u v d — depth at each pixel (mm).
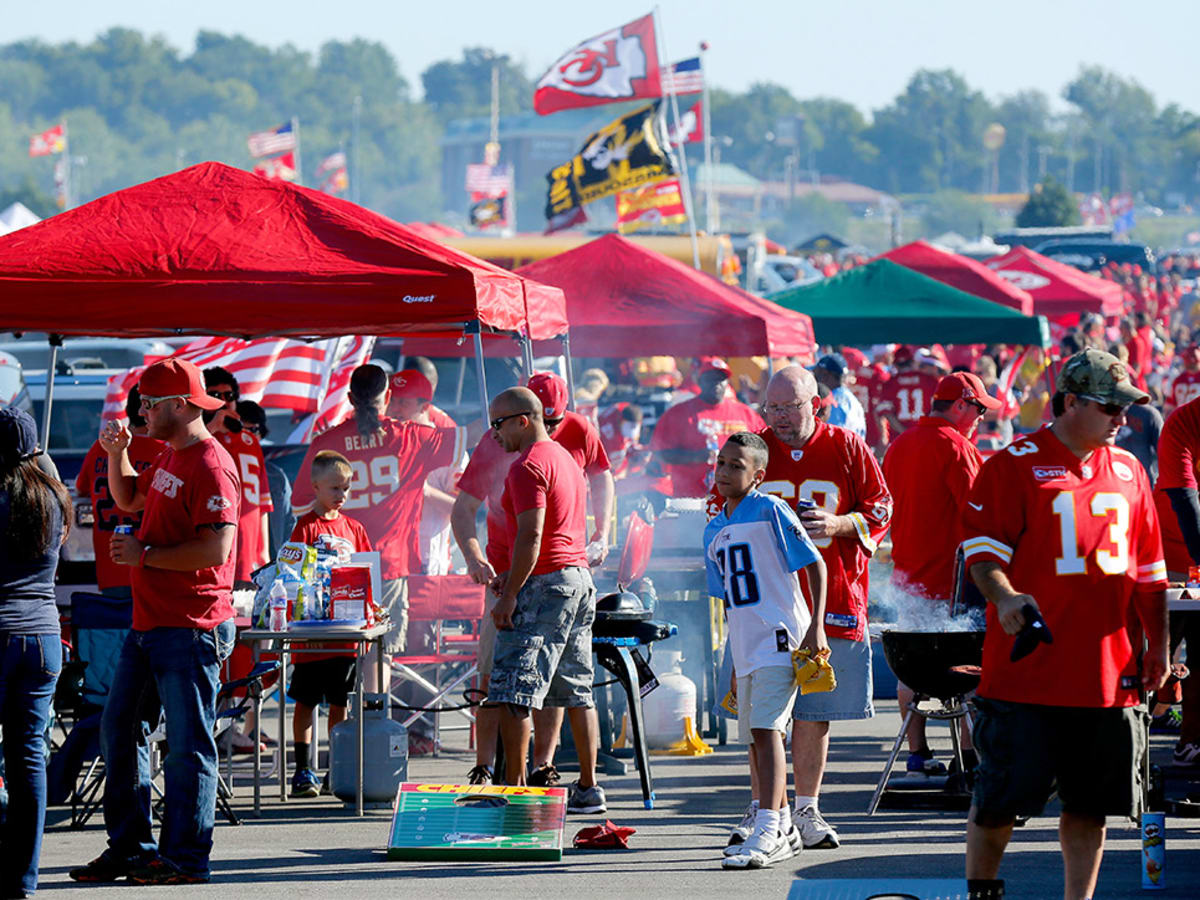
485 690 31078
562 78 68688
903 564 31859
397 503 34688
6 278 30656
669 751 36594
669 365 86500
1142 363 85812
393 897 23531
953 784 30266
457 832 26344
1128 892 23469
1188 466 32094
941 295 58438
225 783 32469
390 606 34469
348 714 32719
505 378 65125
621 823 29047
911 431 31891
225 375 34125
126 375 49938
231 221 32625
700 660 38969
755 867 25172
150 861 24781
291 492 39031
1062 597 19703
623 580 33031
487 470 30969
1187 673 25078
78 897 23641
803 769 26688
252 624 30906
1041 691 19656
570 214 70688
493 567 31031
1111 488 19938
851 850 26453
